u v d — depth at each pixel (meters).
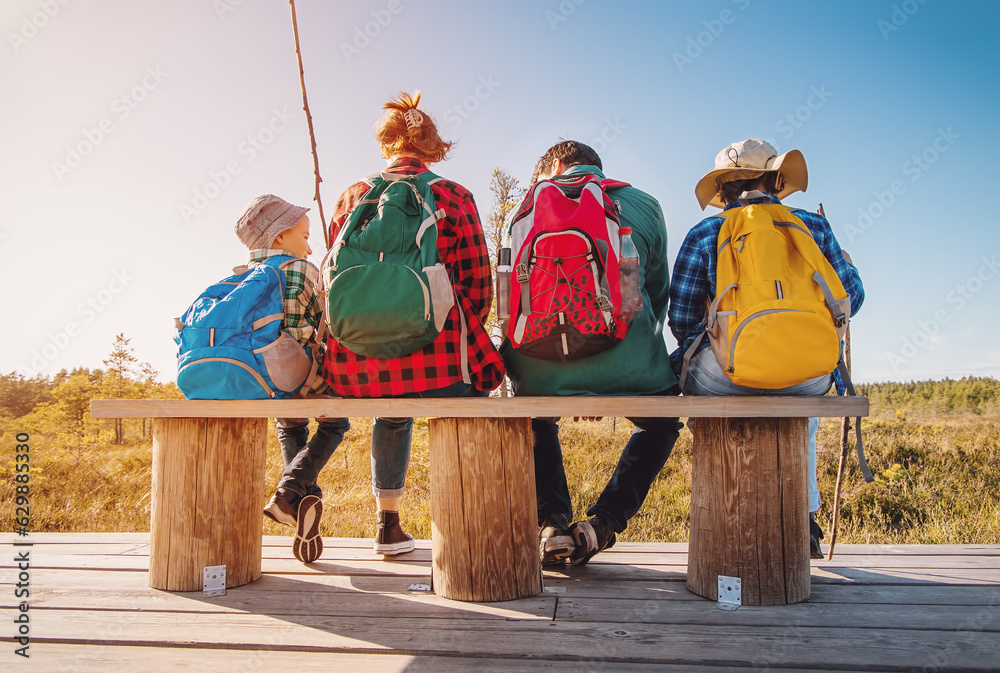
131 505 6.49
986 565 2.72
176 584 2.43
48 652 1.90
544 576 2.57
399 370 2.28
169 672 1.75
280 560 2.93
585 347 2.19
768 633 1.94
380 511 2.96
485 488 2.24
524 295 2.19
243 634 2.00
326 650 1.89
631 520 5.28
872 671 1.71
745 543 2.20
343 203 2.44
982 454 8.31
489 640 1.92
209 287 2.55
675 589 2.39
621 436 9.87
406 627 2.03
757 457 2.19
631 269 2.21
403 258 2.19
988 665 1.71
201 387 2.37
